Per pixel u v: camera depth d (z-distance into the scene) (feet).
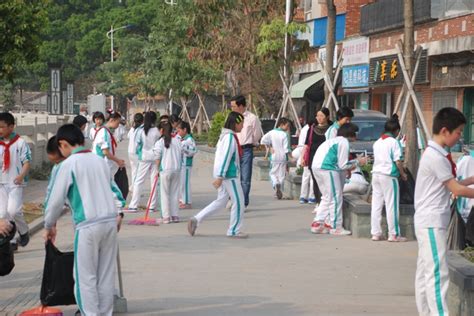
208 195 68.59
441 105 94.94
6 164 40.22
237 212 44.42
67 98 205.98
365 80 112.88
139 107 260.83
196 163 109.91
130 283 32.48
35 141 86.74
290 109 78.38
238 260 37.70
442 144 24.45
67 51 279.49
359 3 121.08
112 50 243.40
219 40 102.42
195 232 46.73
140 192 57.57
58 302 25.52
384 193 43.04
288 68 81.46
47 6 70.95
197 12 100.42
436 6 92.12
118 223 26.63
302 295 30.45
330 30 60.03
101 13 281.74
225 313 27.73
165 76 143.33
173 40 142.51
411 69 47.52
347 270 35.35
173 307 28.55
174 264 36.63
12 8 65.21
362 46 114.11
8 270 27.09
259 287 31.86
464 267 25.58
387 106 111.04
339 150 45.09
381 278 33.68
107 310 25.38
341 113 46.24
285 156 65.05
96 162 25.29
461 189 23.94
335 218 45.78
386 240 43.78
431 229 24.40
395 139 42.91
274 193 68.64
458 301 25.72
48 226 25.25
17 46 66.54
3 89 290.15
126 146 153.48
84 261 24.72
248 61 103.35
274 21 83.87
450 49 87.30
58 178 24.73
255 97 116.16
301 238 44.52
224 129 44.39
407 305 28.96
